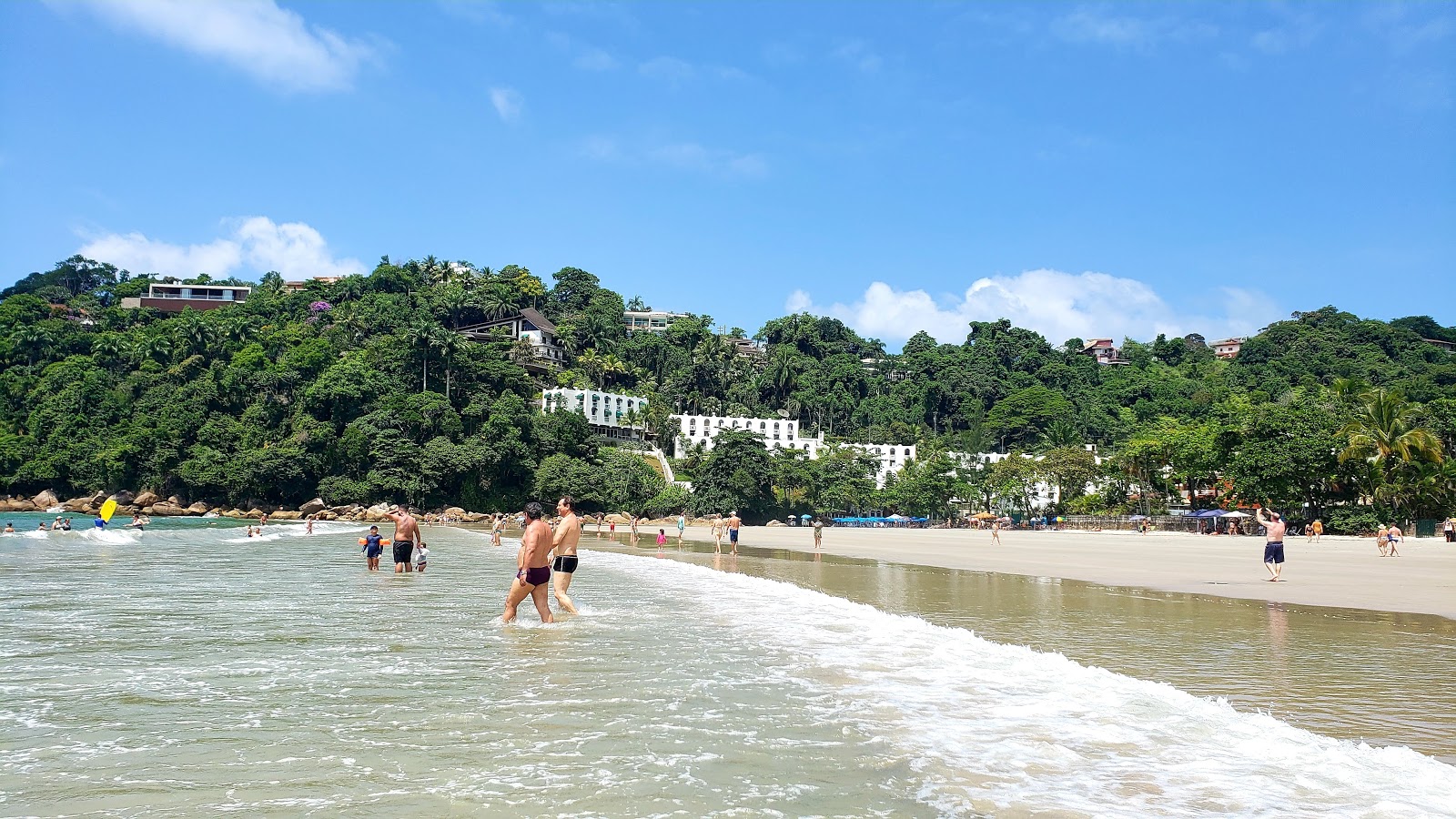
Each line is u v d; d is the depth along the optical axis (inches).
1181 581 998.4
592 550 1702.8
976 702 350.3
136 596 738.8
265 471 4005.9
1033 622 604.1
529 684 377.7
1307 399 5846.5
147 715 318.3
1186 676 410.6
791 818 217.5
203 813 218.5
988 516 4606.3
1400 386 6102.4
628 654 457.1
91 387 4284.0
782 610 665.0
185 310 5890.8
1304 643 510.6
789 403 7455.7
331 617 606.9
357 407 4466.0
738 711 331.9
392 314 5944.9
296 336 5388.8
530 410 4859.7
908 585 917.8
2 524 2869.1
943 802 231.5
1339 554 1717.5
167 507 3924.7
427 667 417.1
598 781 245.9
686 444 5964.6
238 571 1022.4
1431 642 518.9
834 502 5310.0
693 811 221.9
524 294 7662.4
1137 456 3951.8
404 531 1042.1
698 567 1178.0
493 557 1429.6
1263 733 305.1
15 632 529.3
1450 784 249.3
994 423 7347.4
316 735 292.0
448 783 243.4
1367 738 301.3
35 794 232.8
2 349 4643.2
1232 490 3265.3
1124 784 247.1
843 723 315.0
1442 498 2674.7
